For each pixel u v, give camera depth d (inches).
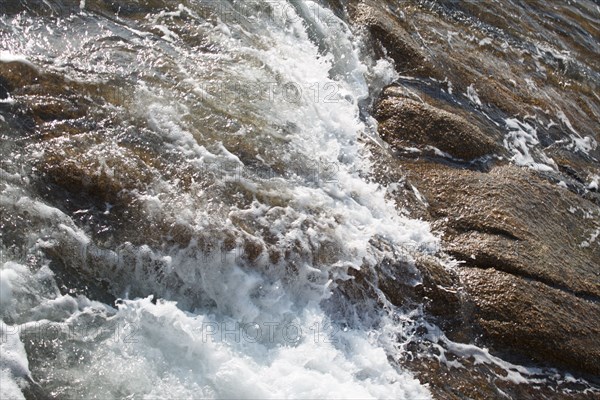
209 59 284.7
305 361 225.3
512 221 289.9
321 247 246.7
